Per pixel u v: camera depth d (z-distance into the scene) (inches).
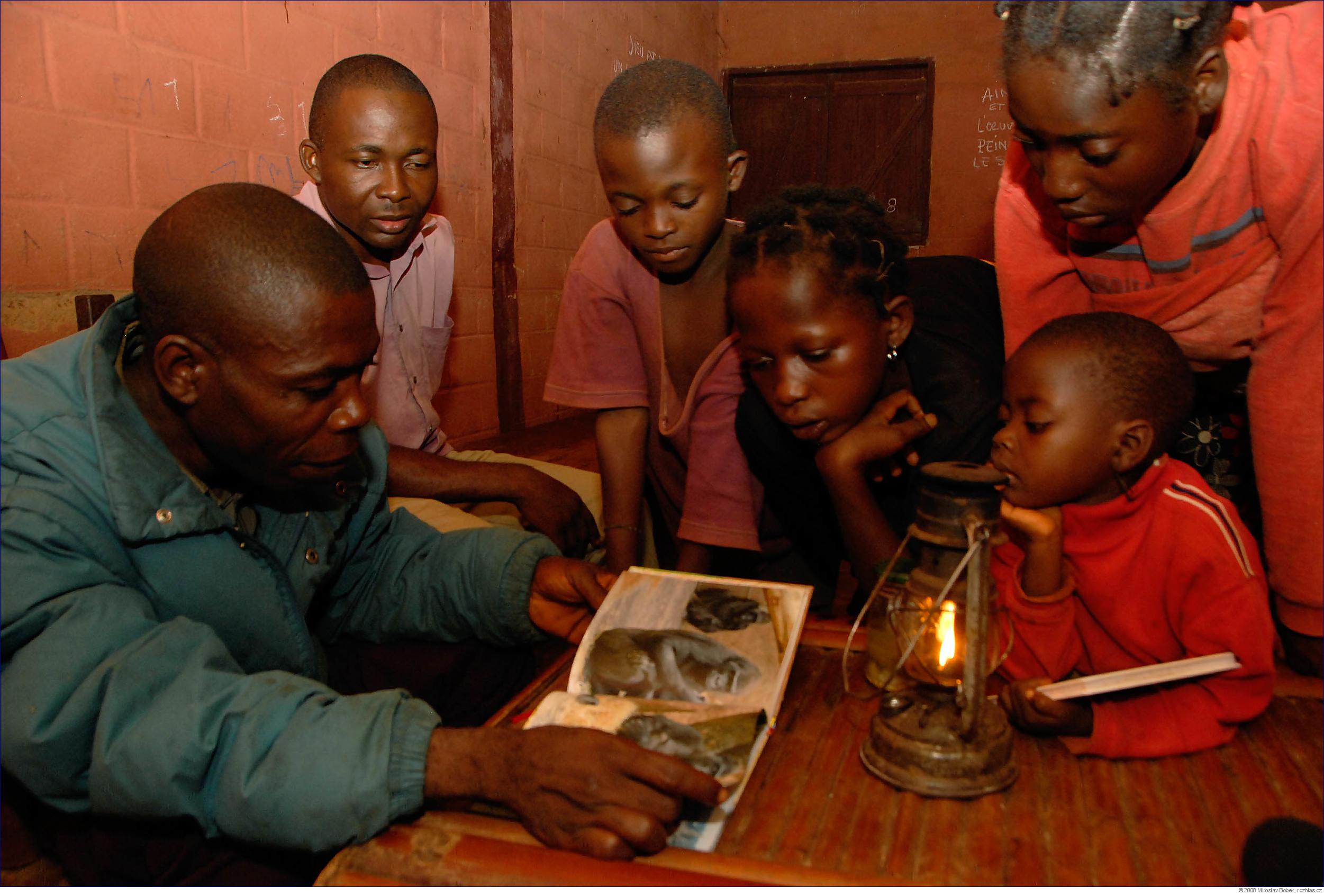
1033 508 37.9
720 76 260.1
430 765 29.9
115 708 30.8
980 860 27.0
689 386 63.6
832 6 248.5
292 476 38.9
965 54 241.4
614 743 28.6
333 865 28.1
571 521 66.1
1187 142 39.4
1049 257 51.7
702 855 27.2
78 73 77.6
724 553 69.6
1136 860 27.0
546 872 26.9
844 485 47.0
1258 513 59.6
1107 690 32.3
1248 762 32.2
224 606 40.2
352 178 70.3
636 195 51.6
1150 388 35.6
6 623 32.6
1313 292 42.6
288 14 99.8
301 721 30.5
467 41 136.6
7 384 36.9
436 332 86.9
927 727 31.3
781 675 35.2
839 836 28.3
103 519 36.3
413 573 50.4
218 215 34.3
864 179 254.7
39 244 75.7
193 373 35.4
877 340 45.0
